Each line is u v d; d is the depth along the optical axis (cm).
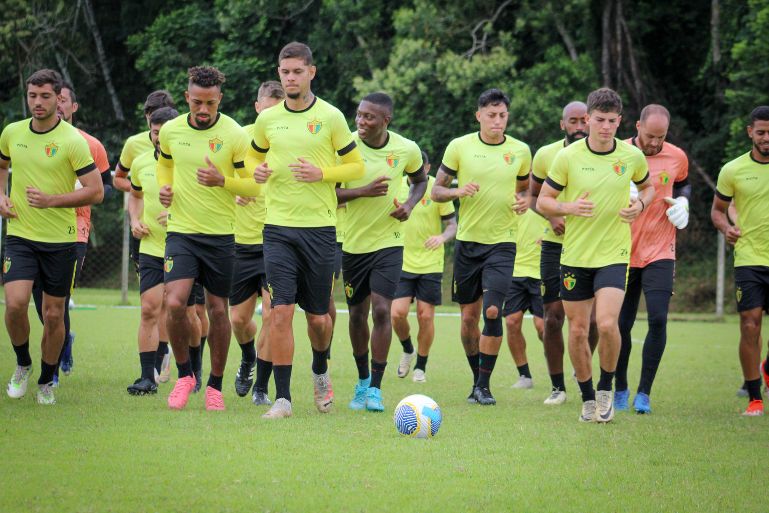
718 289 3922
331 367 2080
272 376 1884
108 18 6312
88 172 1423
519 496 955
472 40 5362
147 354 1595
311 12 5662
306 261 1380
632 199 1554
